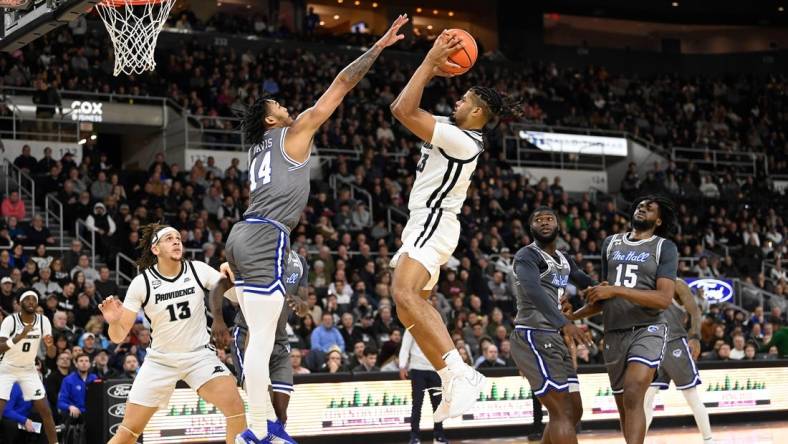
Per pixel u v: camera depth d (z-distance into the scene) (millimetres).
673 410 12992
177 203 17984
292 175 5258
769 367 13680
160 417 10359
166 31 26906
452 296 16297
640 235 7332
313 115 5242
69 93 21453
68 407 10617
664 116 30797
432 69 4996
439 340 4922
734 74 34844
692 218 23234
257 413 5227
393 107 5031
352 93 25469
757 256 22469
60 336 11758
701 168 28266
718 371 13312
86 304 13633
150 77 23109
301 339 13375
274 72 25703
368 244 18328
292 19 32438
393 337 12703
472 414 11977
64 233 17266
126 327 6770
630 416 6812
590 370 12641
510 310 16781
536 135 26188
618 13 34812
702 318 16344
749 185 26484
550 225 7074
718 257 21328
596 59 35125
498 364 12883
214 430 10539
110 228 16781
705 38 37500
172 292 6742
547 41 36219
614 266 7297
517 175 23016
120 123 22141
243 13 31922
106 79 22609
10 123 20219
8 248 15141
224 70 25000
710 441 9000
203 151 21812
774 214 25078
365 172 21141
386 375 11656
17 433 10742
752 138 30656
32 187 17375
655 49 37500
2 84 20969
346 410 11391
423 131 5012
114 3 9664
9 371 10180
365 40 30891
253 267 5148
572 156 26703
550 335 6934
